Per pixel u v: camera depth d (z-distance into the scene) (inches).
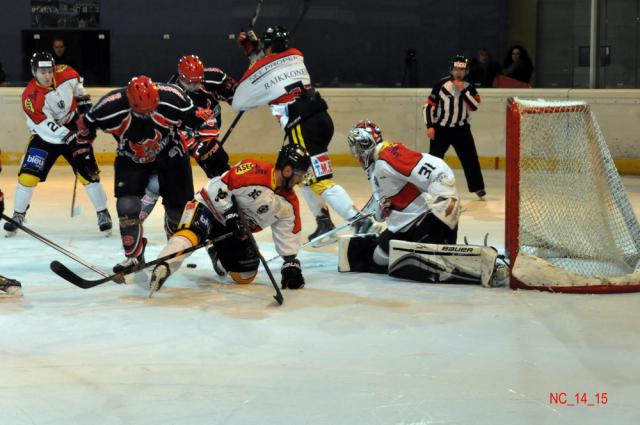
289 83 522.9
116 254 494.6
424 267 411.2
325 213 523.8
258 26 1088.8
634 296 388.5
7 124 962.1
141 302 378.0
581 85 1082.1
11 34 1054.4
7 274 435.2
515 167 398.3
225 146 970.1
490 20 1108.5
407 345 315.9
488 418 249.1
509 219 409.1
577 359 300.8
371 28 1103.6
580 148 424.5
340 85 1091.3
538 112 418.9
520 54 997.8
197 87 470.3
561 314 357.4
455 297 386.3
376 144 426.3
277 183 385.1
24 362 296.2
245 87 530.6
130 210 415.8
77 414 251.4
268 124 962.7
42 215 641.6
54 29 1056.8
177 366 292.5
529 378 281.7
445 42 1112.2
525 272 395.9
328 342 319.3
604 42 1019.3
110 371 287.4
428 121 716.7
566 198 424.5
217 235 403.9
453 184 415.5
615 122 897.5
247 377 281.6
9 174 894.4
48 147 548.7
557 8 1080.8
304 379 280.2
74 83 543.5
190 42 1079.0
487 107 932.6
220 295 391.5
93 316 354.9
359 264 442.9
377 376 283.1
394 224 426.9
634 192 775.1
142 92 383.2
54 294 392.8
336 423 245.1
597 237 425.1
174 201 427.2
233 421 246.4
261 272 444.8
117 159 418.0
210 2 1073.5
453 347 313.7
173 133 415.8
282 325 341.4
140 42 1073.5
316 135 516.1
